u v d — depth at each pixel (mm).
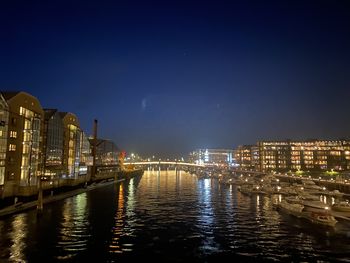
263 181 155250
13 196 72688
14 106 79062
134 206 85688
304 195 97438
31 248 44031
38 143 90125
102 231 54625
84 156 152250
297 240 50812
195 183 189000
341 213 74812
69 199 95625
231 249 45688
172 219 67062
